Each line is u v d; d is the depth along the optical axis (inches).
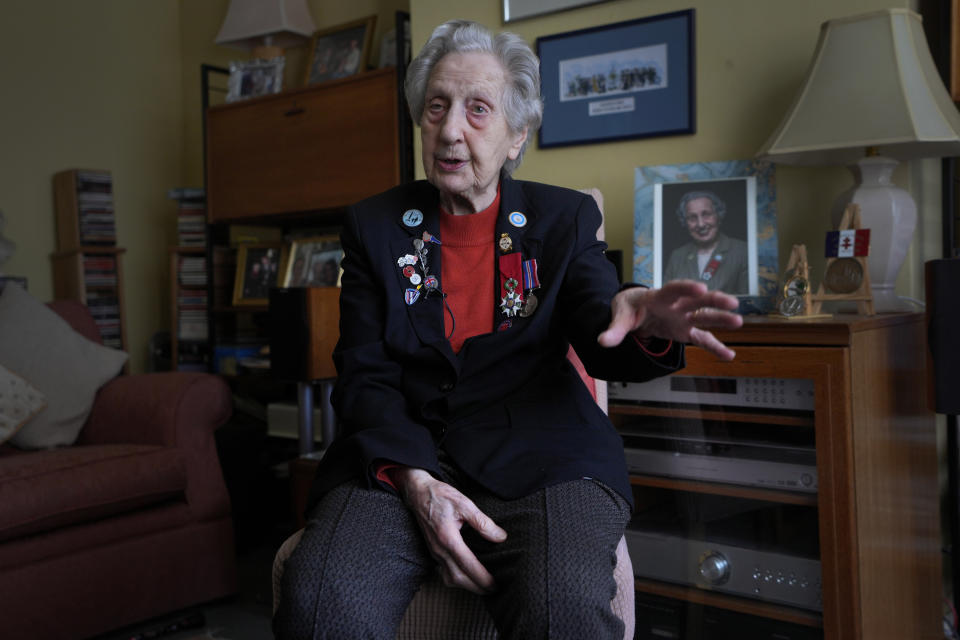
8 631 75.0
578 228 49.9
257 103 123.5
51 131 152.3
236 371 135.9
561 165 94.6
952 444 76.9
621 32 88.9
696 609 68.7
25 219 148.6
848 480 59.2
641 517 71.6
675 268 77.2
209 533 92.7
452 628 45.0
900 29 67.7
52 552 78.3
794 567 63.1
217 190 130.3
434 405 48.6
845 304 73.5
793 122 70.6
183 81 172.2
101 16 159.6
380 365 49.6
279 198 121.5
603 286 46.1
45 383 95.2
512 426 47.0
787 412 62.7
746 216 74.9
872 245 70.2
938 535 77.7
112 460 84.0
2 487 75.5
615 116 89.8
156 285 168.6
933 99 66.6
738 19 82.3
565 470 43.8
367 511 43.8
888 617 64.7
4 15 145.7
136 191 165.2
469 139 48.6
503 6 96.6
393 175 108.2
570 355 60.7
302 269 126.3
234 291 136.9
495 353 47.9
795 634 63.4
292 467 87.4
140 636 83.1
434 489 43.1
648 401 70.5
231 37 132.5
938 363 57.8
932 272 58.0
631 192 89.7
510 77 50.2
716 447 67.0
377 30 130.4
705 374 66.1
